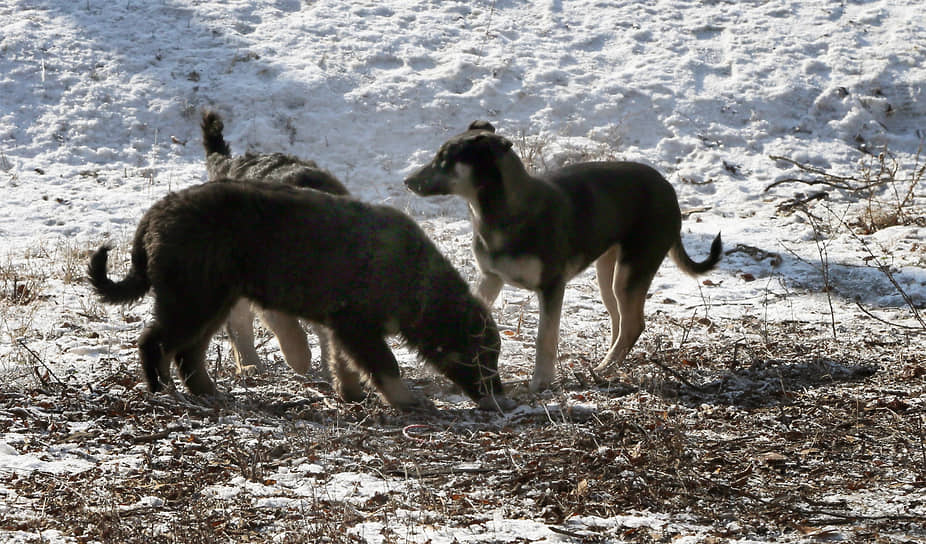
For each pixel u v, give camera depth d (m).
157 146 22.64
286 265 9.52
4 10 25.42
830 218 20.17
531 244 10.99
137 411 9.45
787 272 16.64
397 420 9.68
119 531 6.64
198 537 6.58
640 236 12.02
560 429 8.98
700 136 24.50
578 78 25.73
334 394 10.60
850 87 26.17
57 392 10.02
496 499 7.50
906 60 27.05
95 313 13.73
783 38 27.83
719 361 11.96
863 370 11.45
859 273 16.36
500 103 24.62
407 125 23.69
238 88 23.81
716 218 20.56
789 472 8.19
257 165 11.85
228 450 8.44
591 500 7.48
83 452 8.34
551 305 11.22
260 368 11.40
